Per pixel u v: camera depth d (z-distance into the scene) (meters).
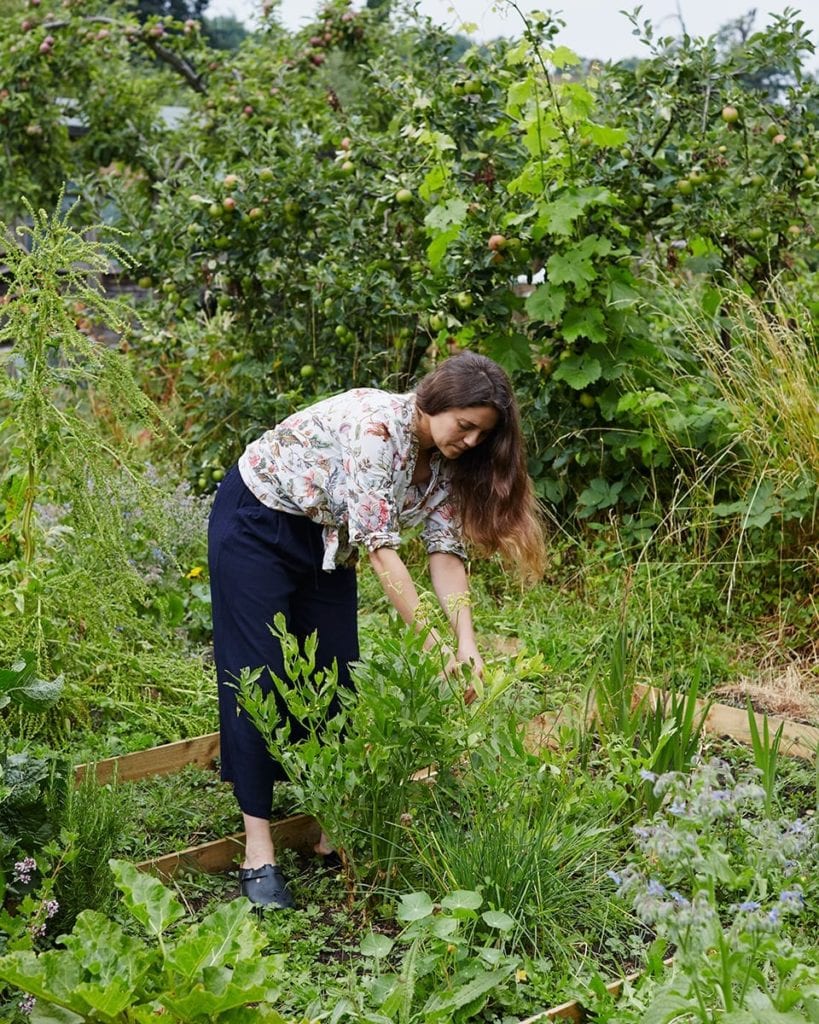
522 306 5.77
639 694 4.11
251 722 3.08
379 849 3.04
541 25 5.36
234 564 3.11
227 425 6.63
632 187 5.74
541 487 5.63
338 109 7.81
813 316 5.66
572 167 5.56
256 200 6.29
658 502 5.37
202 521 5.46
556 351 5.72
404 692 2.86
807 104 5.88
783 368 5.07
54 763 2.90
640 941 2.83
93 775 3.05
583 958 2.74
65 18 8.73
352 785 2.92
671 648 4.57
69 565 4.24
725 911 2.84
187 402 7.06
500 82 5.96
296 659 3.00
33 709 2.98
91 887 2.79
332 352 6.47
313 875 3.23
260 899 3.00
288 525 3.11
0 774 2.60
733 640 4.86
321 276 6.03
